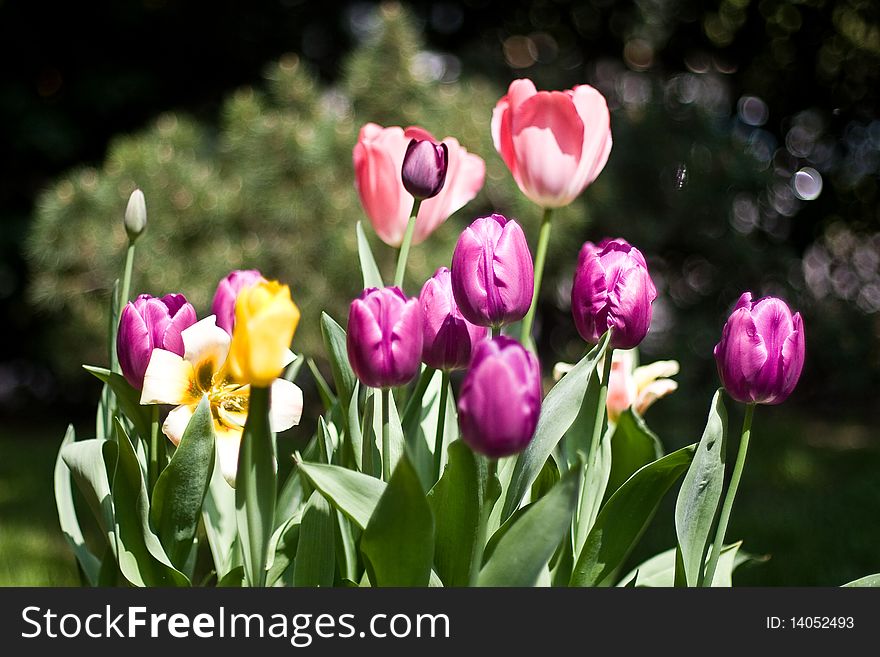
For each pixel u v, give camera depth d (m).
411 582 1.35
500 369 1.20
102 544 4.66
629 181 8.29
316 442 1.88
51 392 9.96
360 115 6.37
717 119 8.91
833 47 10.61
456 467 1.39
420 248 5.79
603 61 10.06
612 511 1.55
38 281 6.45
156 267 5.92
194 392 1.59
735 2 10.23
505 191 6.38
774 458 7.40
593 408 1.70
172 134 6.49
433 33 10.08
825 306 9.86
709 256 8.60
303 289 5.81
